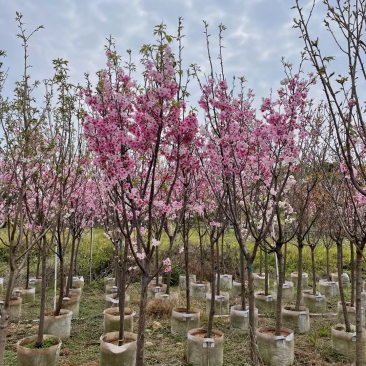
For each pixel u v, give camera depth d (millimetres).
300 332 5680
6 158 3461
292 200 5910
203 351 4367
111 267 9438
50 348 4082
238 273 9969
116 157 2975
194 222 7332
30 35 3316
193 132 3205
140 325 3240
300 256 5938
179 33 3512
